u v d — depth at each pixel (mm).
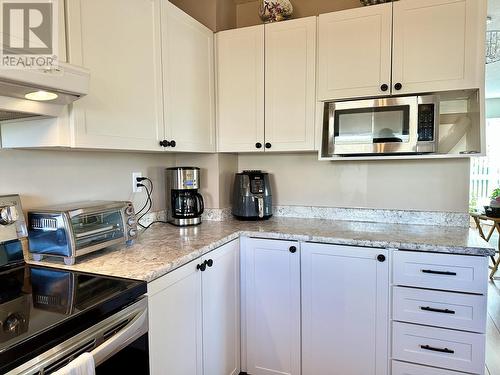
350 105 1949
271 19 2238
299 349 1908
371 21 1927
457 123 1993
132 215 1670
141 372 1185
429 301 1650
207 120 2215
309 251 1853
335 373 1842
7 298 1064
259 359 1997
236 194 2404
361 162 2330
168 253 1510
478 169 6793
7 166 1410
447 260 1609
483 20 1731
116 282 1188
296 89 2121
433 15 1808
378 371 1758
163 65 1780
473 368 1599
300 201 2506
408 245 1663
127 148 1545
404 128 1842
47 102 1200
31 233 1417
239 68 2248
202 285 1606
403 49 1867
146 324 1212
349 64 1984
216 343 1741
